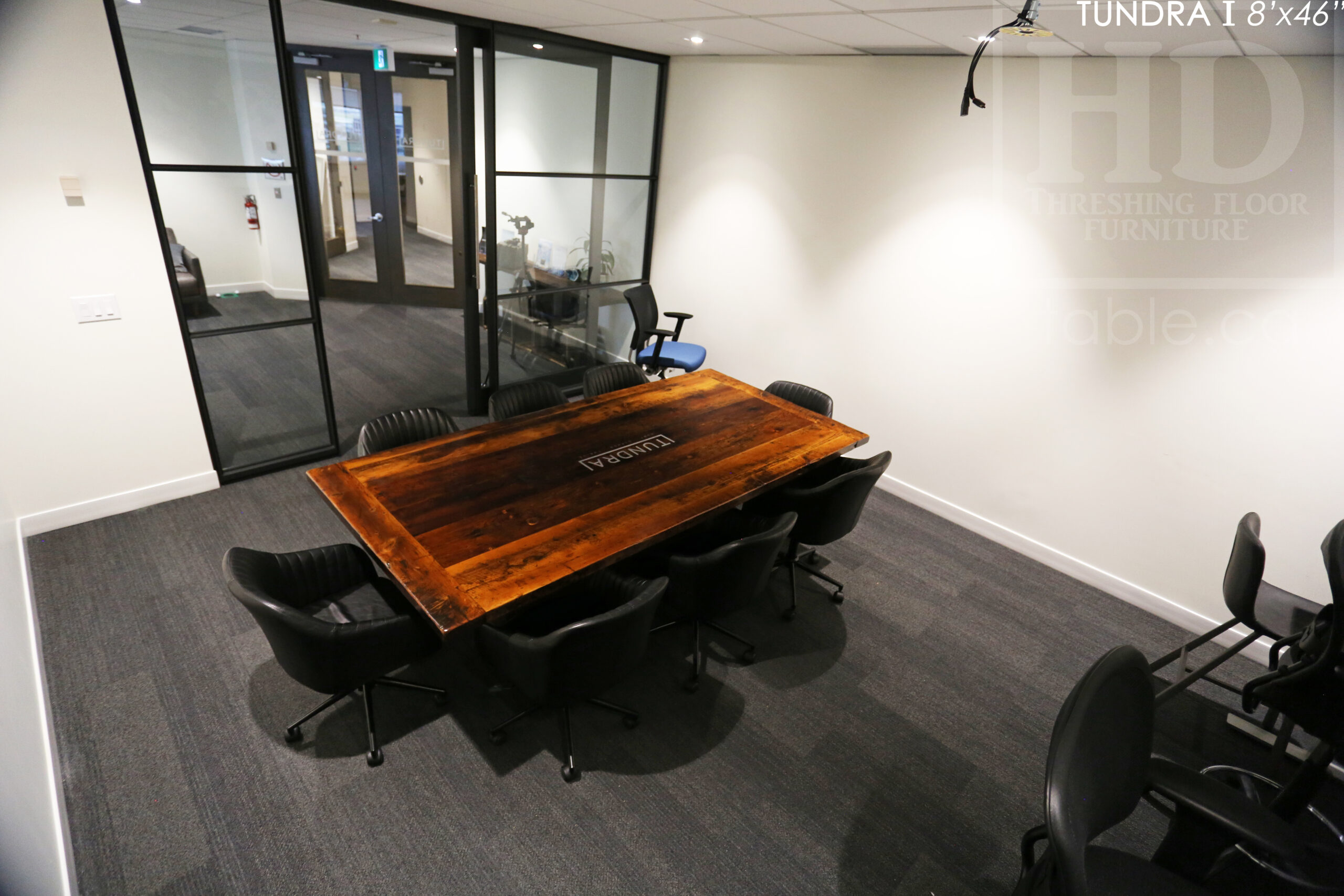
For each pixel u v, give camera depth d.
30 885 1.39
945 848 2.24
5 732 1.66
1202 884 1.50
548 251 4.97
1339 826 2.37
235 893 1.94
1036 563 3.85
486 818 2.20
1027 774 2.54
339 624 2.05
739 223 4.86
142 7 2.96
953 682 2.95
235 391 4.91
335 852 2.06
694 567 2.39
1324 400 2.81
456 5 3.54
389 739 2.45
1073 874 1.03
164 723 2.43
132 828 2.08
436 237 7.41
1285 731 2.36
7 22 2.67
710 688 2.80
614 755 2.46
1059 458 3.66
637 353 5.00
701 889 2.05
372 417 4.78
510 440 3.10
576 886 2.03
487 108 4.21
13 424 3.11
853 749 2.58
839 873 2.13
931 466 4.23
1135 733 1.36
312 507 3.75
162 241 3.29
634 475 2.88
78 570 3.11
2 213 2.85
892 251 4.06
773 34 3.38
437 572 2.19
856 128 4.04
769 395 3.85
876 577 3.62
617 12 3.21
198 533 3.45
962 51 3.29
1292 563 3.04
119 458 3.47
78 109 2.90
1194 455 3.21
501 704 2.63
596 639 2.02
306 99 6.25
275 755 2.35
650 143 5.19
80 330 3.17
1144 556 3.48
